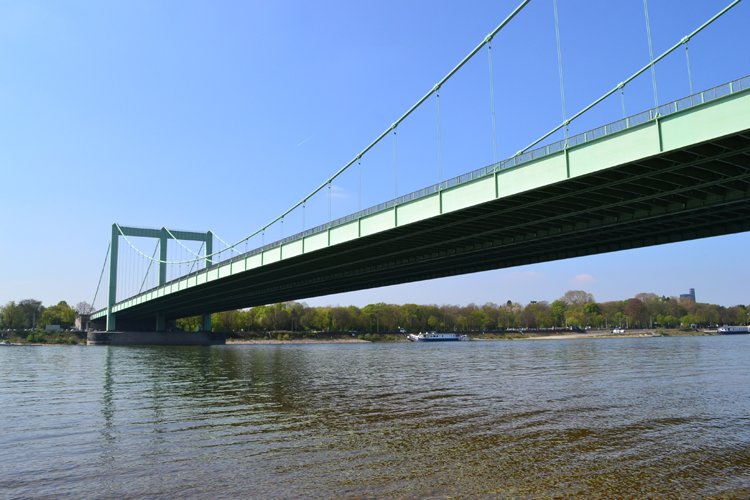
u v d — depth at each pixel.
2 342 125.94
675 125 22.12
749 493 12.86
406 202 37.31
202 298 90.38
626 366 47.88
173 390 31.00
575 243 41.12
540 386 32.53
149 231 121.62
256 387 32.59
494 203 31.20
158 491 12.75
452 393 29.30
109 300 118.12
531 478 13.77
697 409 23.69
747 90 19.98
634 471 14.40
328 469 14.40
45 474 14.03
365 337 157.62
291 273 63.59
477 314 185.25
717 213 30.80
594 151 25.14
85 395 28.83
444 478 13.70
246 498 12.29
